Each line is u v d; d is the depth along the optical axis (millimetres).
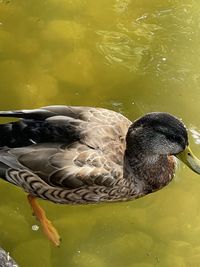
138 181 2037
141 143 2012
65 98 2197
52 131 1973
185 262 1981
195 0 2408
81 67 2256
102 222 2037
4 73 2229
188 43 2330
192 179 2100
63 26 2328
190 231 2025
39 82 2219
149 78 2252
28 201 2033
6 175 1981
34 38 2305
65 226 2027
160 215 2049
